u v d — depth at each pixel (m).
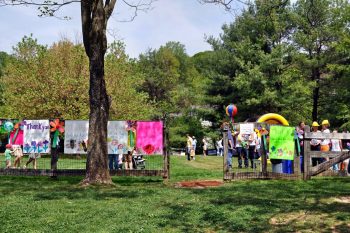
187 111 48.91
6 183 13.29
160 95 69.12
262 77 36.91
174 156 34.31
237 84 38.00
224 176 13.78
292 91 37.38
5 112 37.44
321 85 39.19
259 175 13.99
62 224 7.48
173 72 74.44
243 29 40.78
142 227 7.27
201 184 13.13
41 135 14.52
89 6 12.39
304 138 14.07
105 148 12.67
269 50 40.69
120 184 13.34
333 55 36.69
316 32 36.34
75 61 35.00
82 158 21.11
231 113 26.41
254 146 16.59
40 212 8.44
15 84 35.19
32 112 33.06
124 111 35.69
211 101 43.25
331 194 10.54
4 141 19.78
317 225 7.39
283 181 13.56
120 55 37.47
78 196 10.41
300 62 37.91
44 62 34.62
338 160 14.07
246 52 39.44
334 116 37.66
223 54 43.25
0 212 8.39
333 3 35.88
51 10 12.27
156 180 14.36
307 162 14.02
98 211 8.55
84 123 14.28
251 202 9.52
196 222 7.68
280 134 14.14
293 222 7.61
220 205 9.19
